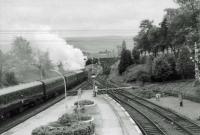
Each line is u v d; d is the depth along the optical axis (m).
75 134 25.14
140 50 106.62
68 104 52.22
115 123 34.03
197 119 33.84
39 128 26.45
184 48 65.62
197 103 46.12
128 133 28.70
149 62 84.12
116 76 111.94
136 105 49.62
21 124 35.91
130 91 69.75
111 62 146.12
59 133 24.88
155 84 72.00
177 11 62.00
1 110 38.25
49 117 39.75
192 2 58.06
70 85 77.44
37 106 52.25
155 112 41.25
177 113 38.56
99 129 31.03
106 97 60.44
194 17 58.56
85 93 68.56
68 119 29.14
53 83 61.31
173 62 71.69
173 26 63.88
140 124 33.28
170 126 31.53
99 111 43.25
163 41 83.75
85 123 27.97
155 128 30.95
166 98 54.62
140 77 79.81
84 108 43.16
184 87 58.47
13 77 84.56
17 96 43.22
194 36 53.41
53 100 59.16
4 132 31.97
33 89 50.03
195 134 27.17
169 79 72.00
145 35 96.50
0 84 75.62
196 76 56.50
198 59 53.81
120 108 45.94
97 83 91.56
